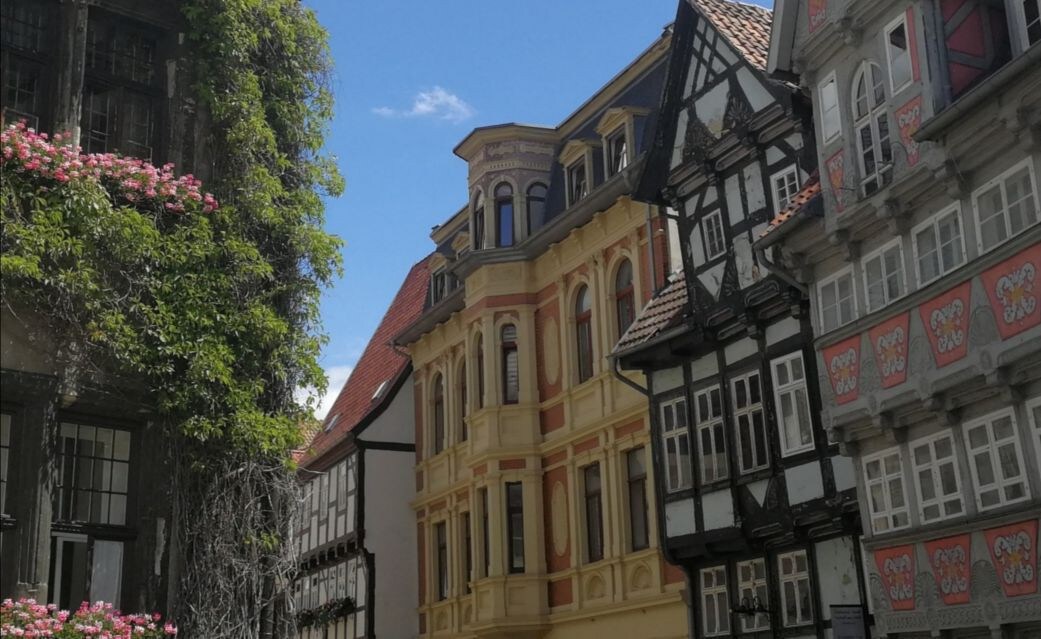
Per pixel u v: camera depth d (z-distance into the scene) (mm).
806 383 17281
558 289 26250
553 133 28031
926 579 14250
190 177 11469
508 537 26000
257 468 11375
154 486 10797
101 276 10492
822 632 16922
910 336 14344
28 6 11078
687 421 19906
